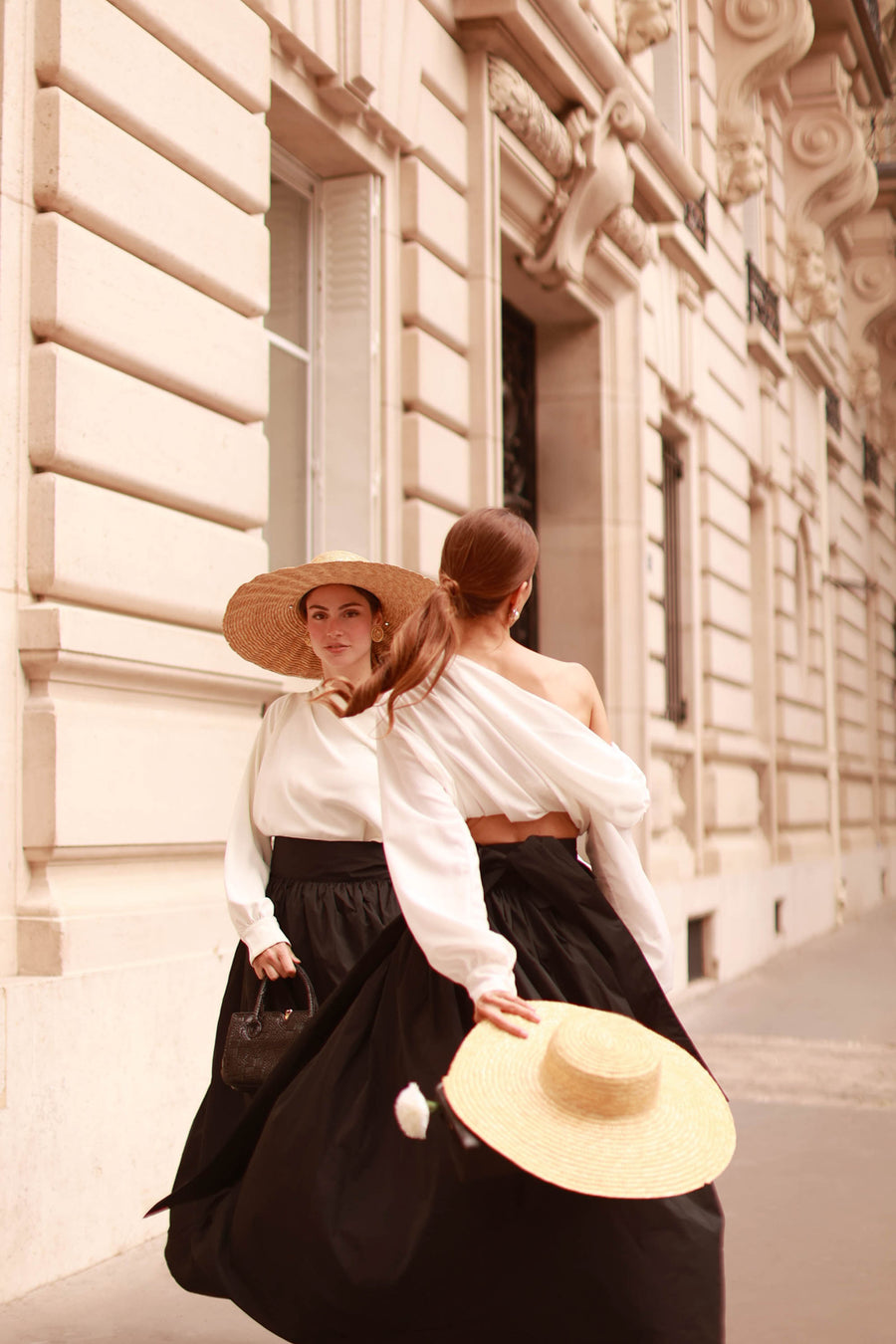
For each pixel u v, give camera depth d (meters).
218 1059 3.34
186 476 4.74
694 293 11.25
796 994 10.09
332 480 6.40
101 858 4.30
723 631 12.13
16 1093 3.71
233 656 4.88
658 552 10.17
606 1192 2.00
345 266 6.43
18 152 4.14
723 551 12.24
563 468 9.33
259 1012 3.13
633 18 9.43
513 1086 2.10
